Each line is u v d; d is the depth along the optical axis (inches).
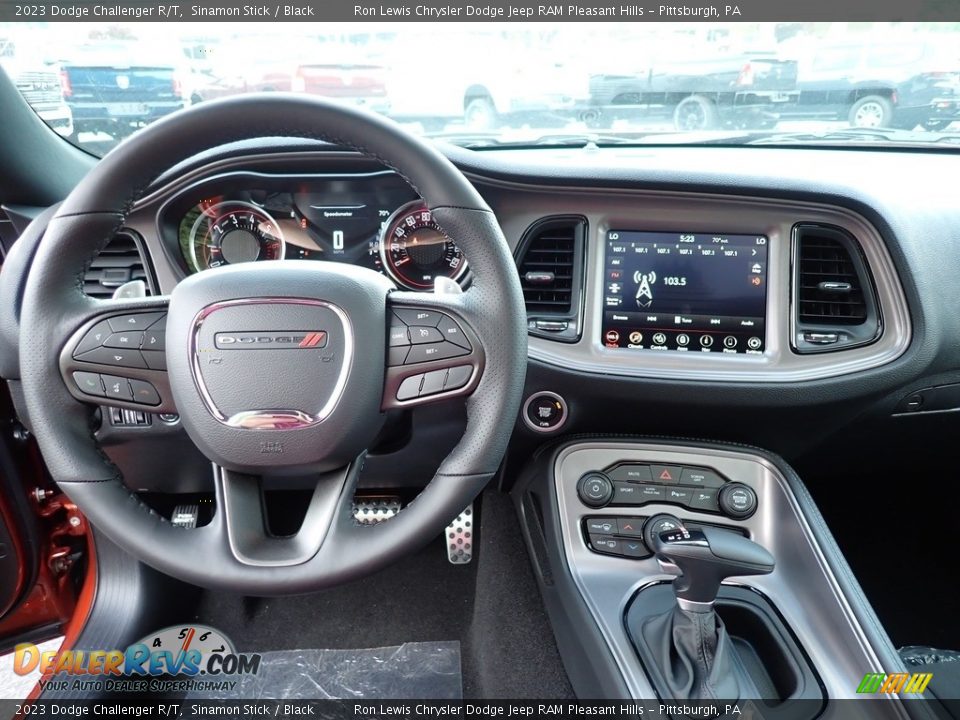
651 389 49.1
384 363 31.2
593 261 50.1
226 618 61.8
